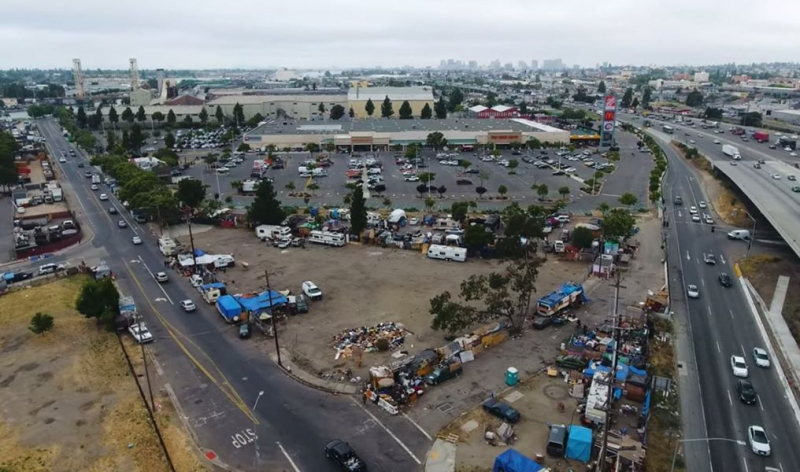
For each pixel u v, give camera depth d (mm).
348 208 134125
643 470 46156
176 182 170125
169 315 78812
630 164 192875
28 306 82438
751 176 143250
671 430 52031
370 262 100188
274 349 68562
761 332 71812
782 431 52188
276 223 117562
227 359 66312
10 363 65875
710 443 50312
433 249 101125
